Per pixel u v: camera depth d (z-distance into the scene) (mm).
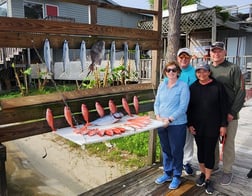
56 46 2715
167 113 2961
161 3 3688
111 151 5395
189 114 2988
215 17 9625
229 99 2928
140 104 3594
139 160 4887
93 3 2977
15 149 5902
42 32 2578
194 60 7941
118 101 3371
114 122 3033
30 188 4191
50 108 2756
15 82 11969
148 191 3014
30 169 4887
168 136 3035
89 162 5000
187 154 3359
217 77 2971
